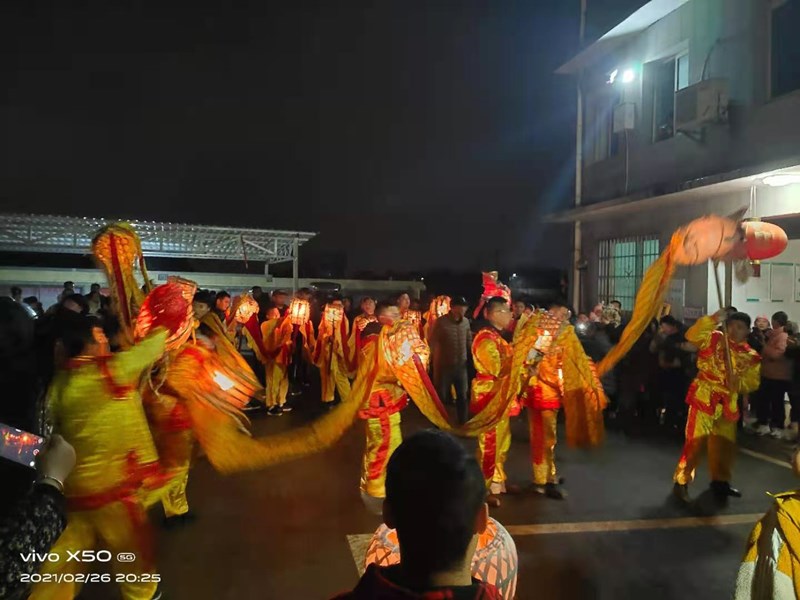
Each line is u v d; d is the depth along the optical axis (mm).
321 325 10297
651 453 7688
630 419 9672
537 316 5727
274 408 9844
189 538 4992
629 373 9625
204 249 18047
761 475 6785
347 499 5926
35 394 2352
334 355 9789
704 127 10266
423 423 9312
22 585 1902
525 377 5641
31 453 2158
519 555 4730
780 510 2297
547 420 6000
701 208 10461
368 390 4473
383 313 5184
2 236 15000
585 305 13953
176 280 3846
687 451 5926
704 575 4434
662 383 9289
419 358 4676
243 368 4727
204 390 4168
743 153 9555
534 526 5301
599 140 13711
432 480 1357
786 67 8930
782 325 8523
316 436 4117
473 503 1375
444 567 1341
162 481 3758
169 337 3684
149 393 4008
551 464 6074
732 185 9141
